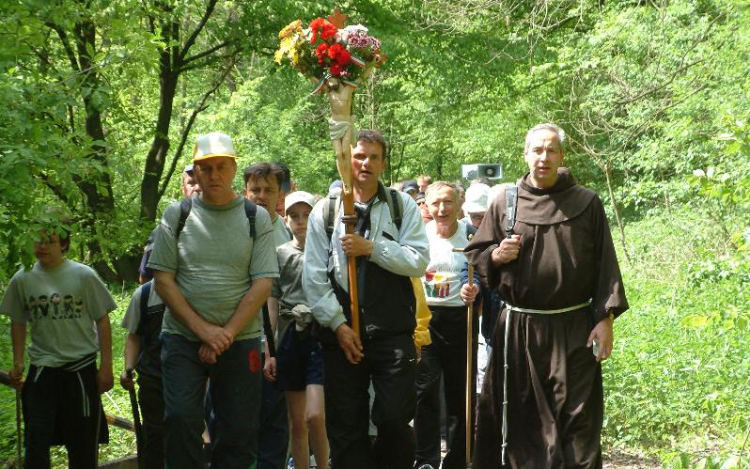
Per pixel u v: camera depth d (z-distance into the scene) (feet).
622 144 59.88
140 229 41.75
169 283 16.92
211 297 16.90
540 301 18.49
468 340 22.50
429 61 68.69
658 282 49.83
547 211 18.57
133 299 20.43
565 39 68.74
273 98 100.99
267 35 66.69
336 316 17.38
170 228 17.02
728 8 47.39
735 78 45.01
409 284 17.81
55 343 20.26
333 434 17.81
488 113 92.07
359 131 17.99
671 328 33.55
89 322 20.57
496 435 19.33
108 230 38.34
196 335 16.80
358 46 17.30
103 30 26.27
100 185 22.57
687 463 18.74
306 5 64.95
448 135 99.40
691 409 25.29
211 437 20.18
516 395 18.92
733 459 18.26
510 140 92.48
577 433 18.42
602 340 18.17
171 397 16.85
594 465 18.39
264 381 21.06
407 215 17.93
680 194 48.06
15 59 22.34
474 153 96.02
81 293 20.38
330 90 17.43
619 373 27.20
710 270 26.02
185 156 78.38
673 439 25.00
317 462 20.58
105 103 23.52
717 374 26.50
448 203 23.63
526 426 18.88
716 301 35.94
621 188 58.59
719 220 46.98
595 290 18.47
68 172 20.45
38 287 20.21
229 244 16.99
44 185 21.21
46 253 20.18
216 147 16.88
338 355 17.69
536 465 18.70
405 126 106.63
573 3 62.80
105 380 20.68
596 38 56.39
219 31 67.26
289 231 22.43
